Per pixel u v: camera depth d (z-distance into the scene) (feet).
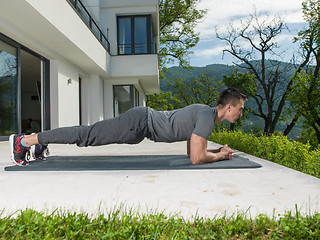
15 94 22.33
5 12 18.04
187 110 8.50
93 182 6.84
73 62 32.09
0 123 20.31
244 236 3.74
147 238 3.69
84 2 39.70
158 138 8.82
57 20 21.17
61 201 5.32
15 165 9.21
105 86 43.50
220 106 8.64
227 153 9.68
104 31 41.47
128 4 41.11
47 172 8.22
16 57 22.54
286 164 10.91
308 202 5.15
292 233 3.74
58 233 3.85
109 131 8.53
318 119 71.05
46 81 28.02
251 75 78.43
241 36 72.59
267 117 76.84
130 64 40.60
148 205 5.02
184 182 6.75
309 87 70.13
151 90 62.08
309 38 66.59
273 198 5.40
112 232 3.82
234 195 5.61
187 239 3.66
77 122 34.01
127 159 10.80
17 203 5.22
